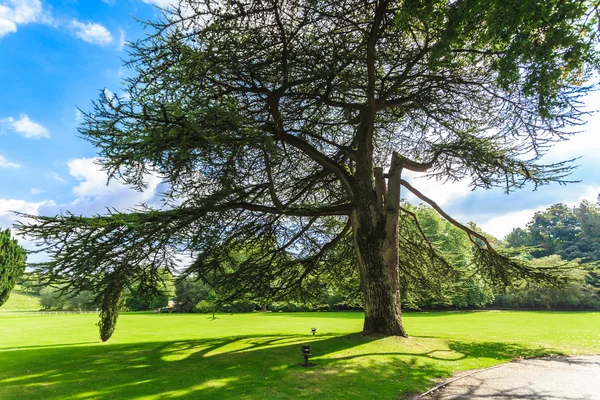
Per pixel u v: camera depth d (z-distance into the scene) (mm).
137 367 10969
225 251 14523
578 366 11312
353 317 37125
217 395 7922
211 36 10109
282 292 17594
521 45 7965
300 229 17031
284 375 9398
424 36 13039
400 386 8734
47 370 10883
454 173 15695
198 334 21078
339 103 13734
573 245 68375
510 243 82375
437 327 24031
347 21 11641
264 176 15164
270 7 10156
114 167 10094
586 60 8398
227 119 9664
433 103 14633
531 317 32906
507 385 9094
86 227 10023
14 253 24969
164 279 12062
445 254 18688
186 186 12055
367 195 14641
